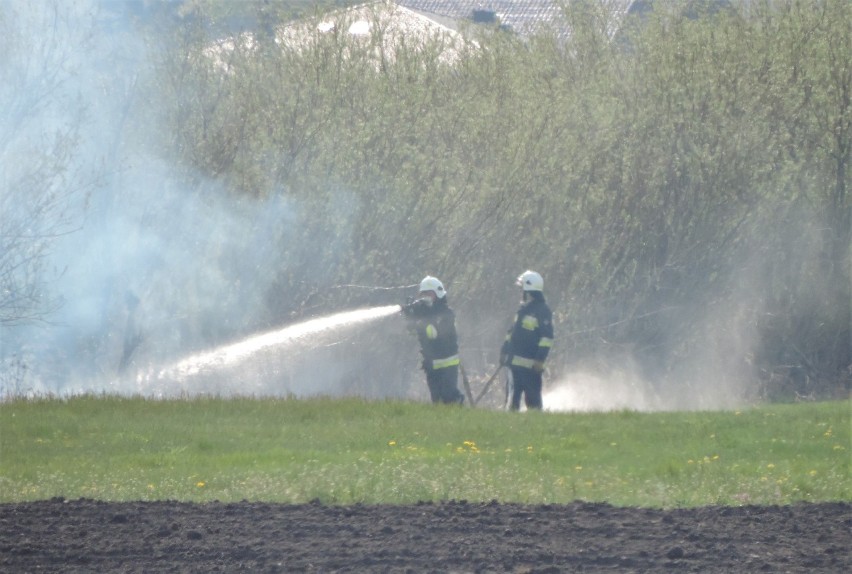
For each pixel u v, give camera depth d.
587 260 83.44
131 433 46.03
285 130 80.75
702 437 45.56
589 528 29.14
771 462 39.53
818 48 86.12
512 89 84.31
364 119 82.00
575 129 83.50
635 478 36.41
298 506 31.91
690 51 85.81
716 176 83.50
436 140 82.62
